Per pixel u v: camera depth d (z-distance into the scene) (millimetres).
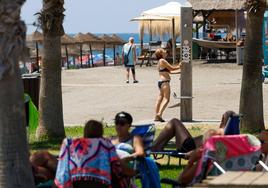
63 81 62125
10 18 14078
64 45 102875
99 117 39906
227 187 12766
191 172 16719
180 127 21406
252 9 29578
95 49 118688
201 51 79312
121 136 18391
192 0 78625
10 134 14352
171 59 75000
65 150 15297
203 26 80750
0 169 14445
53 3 28297
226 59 76625
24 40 14328
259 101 29953
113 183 15516
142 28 82000
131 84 56531
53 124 28844
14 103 14336
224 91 47531
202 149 17094
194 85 52969
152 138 19641
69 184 15180
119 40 112625
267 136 18125
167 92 35500
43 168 16359
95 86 56156
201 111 40188
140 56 80375
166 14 78625
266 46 56812
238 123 19688
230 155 16797
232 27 81812
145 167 17297
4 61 14148
